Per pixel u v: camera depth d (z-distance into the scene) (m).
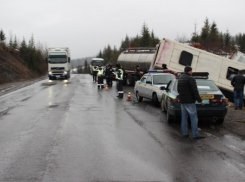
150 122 11.07
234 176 5.70
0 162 6.48
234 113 12.89
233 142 8.23
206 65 19.25
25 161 6.54
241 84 14.62
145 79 17.06
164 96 12.74
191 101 8.65
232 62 19.08
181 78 8.80
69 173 5.81
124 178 5.55
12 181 5.41
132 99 18.66
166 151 7.33
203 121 11.27
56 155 6.98
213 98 10.16
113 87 27.97
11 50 54.28
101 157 6.82
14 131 9.50
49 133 9.20
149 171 5.93
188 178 5.57
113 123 10.81
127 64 29.27
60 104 15.88
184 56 19.22
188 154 7.09
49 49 39.66
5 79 37.22
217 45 53.03
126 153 7.14
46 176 5.66
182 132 8.96
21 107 14.85
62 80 39.38
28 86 29.25
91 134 9.08
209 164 6.38
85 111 13.55
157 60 19.41
